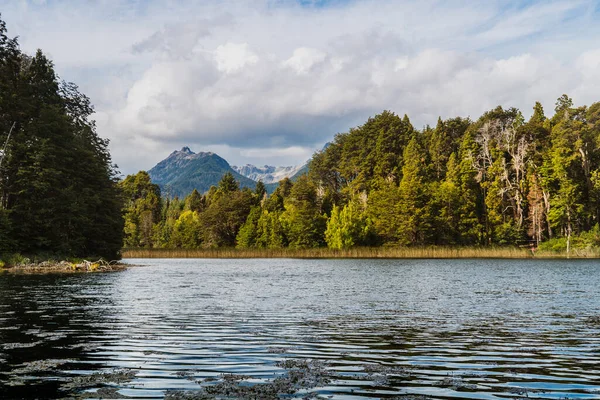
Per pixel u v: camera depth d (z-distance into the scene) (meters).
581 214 84.12
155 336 12.75
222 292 25.39
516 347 11.67
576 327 14.65
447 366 9.79
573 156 83.12
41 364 9.66
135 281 32.69
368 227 95.44
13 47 48.53
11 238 45.47
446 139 110.50
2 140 45.50
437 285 30.11
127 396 7.61
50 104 53.03
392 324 15.04
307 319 15.96
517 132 97.25
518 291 26.31
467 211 92.25
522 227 90.31
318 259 80.75
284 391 7.94
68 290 25.42
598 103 97.62
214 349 11.19
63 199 48.97
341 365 9.77
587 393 8.04
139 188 152.88
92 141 61.28
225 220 119.31
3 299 21.12
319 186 123.56
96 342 11.91
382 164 109.12
